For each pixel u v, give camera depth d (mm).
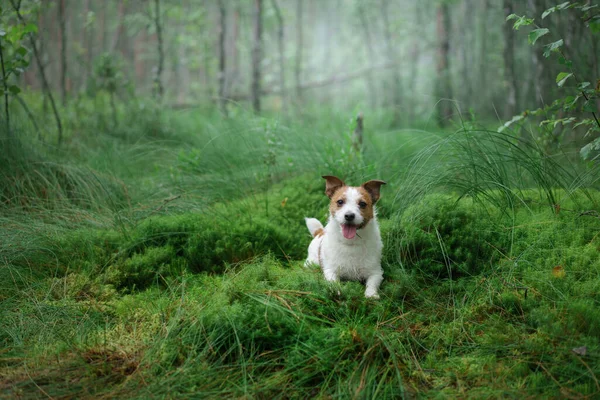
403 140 8281
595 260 3670
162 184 5992
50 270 4258
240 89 16391
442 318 3537
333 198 3986
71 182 5621
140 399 2662
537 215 4316
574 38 6781
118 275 4168
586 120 4152
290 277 3881
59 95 12211
